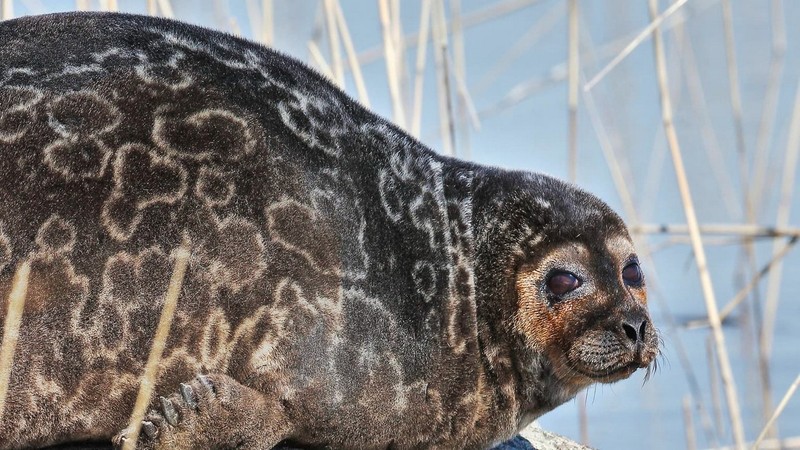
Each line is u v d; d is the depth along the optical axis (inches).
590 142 1683.1
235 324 628.7
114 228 607.5
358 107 713.6
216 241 625.3
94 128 613.3
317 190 657.6
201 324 621.9
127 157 615.2
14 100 607.5
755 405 1165.7
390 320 674.2
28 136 603.8
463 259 716.0
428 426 699.4
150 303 611.8
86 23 647.1
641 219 1390.3
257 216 635.5
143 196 614.2
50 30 637.9
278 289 636.7
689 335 1304.1
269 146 648.4
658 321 1314.0
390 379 674.8
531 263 719.7
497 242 724.7
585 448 778.2
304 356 643.5
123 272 607.5
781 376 1213.1
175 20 684.7
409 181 706.2
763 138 1291.8
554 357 721.6
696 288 1412.4
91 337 602.2
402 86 1208.2
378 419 675.4
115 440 582.2
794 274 1462.8
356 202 673.6
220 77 653.3
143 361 611.8
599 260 723.4
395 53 1058.7
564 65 1534.2
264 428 630.5
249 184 637.3
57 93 613.9
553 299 715.4
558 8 1557.6
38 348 594.6
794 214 1578.5
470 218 729.0
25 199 595.8
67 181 603.2
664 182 1649.9
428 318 692.1
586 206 741.9
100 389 609.0
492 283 719.7
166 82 636.7
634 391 1225.4
